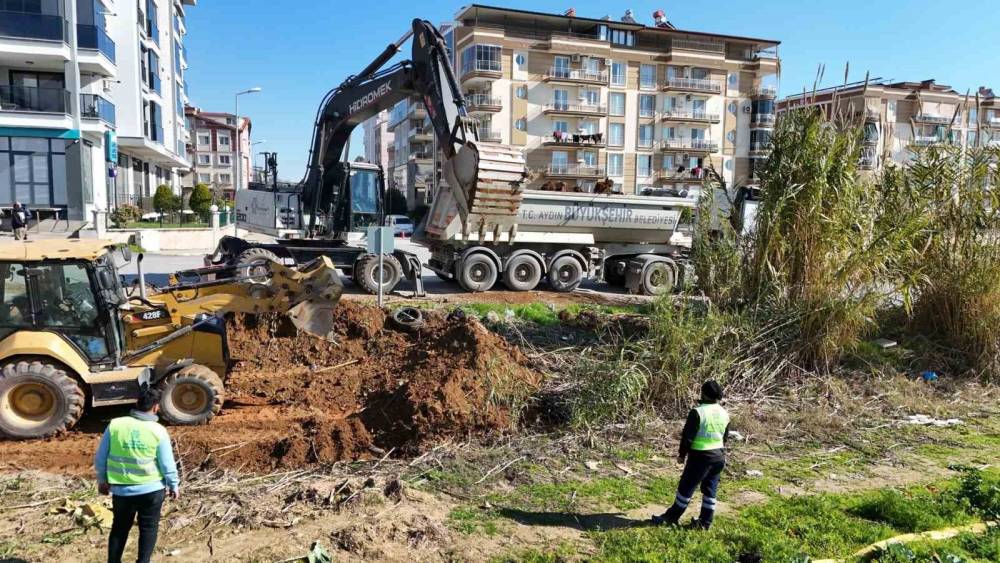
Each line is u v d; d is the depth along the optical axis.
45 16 26.61
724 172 56.56
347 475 6.49
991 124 11.86
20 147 26.45
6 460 6.66
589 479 6.49
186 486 6.11
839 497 6.12
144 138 34.66
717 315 9.59
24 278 7.12
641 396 8.41
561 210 16.94
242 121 88.19
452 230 16.02
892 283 10.72
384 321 11.80
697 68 54.94
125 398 7.37
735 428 8.05
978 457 7.44
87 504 5.48
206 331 8.14
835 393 9.32
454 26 53.34
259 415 8.17
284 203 16.80
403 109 71.12
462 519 5.48
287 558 4.71
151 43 37.41
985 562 4.88
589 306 15.02
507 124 50.69
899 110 17.75
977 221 11.11
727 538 5.20
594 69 52.12
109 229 26.66
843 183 10.27
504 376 8.30
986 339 10.67
